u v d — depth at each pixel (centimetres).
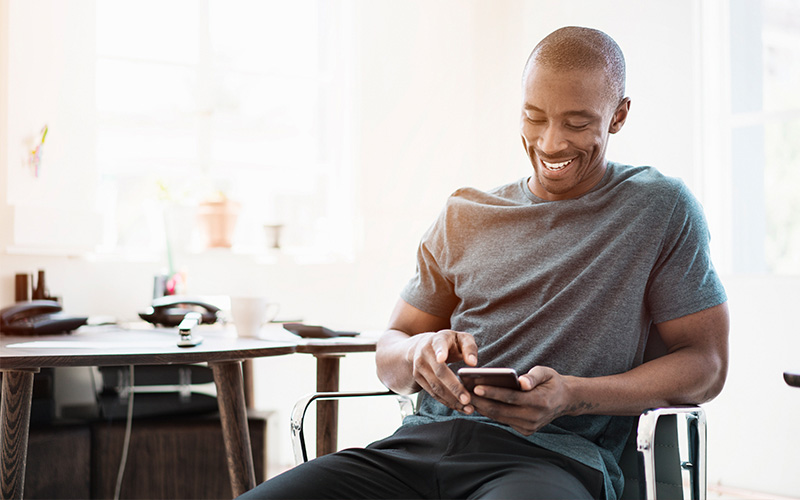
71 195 269
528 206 136
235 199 312
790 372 116
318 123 346
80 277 276
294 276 320
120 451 229
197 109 325
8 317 196
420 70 338
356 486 120
